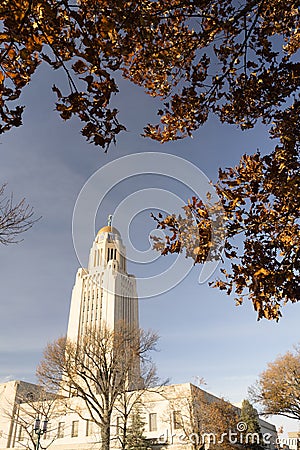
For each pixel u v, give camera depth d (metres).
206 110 4.33
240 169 4.23
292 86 4.01
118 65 3.12
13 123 2.91
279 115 4.18
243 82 4.14
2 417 37.00
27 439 34.56
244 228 4.20
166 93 4.31
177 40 3.94
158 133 4.46
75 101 2.87
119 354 22.27
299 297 3.90
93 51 2.74
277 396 28.78
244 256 4.23
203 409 31.05
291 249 4.15
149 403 33.09
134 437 29.30
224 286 4.27
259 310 4.04
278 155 4.05
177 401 31.91
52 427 34.69
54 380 21.62
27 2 2.58
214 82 4.20
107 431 20.19
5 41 2.64
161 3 3.77
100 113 2.91
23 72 2.88
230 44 4.04
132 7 2.97
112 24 2.73
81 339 24.06
